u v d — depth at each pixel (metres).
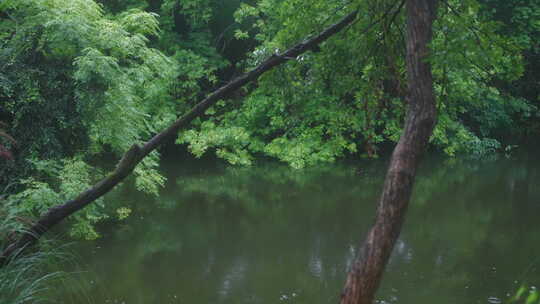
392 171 4.16
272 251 8.71
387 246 4.06
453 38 4.57
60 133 9.07
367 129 7.59
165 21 17.36
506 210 10.83
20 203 8.19
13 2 8.89
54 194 8.17
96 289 7.11
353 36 6.54
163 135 6.29
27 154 8.41
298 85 7.73
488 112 18.56
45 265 7.59
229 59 19.62
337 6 6.83
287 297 6.88
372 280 4.04
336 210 11.10
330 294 6.98
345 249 8.76
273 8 15.34
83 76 8.50
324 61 6.94
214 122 18.38
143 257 8.42
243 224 10.23
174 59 16.41
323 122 16.83
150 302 6.71
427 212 10.76
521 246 8.60
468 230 9.53
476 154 17.36
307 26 6.88
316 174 14.52
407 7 4.53
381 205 4.12
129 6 16.66
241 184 13.49
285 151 15.93
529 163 15.84
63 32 8.59
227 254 8.58
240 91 18.23
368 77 6.94
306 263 8.14
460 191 12.51
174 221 10.41
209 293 7.04
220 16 19.42
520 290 1.75
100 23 9.62
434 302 6.50
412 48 4.42
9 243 5.98
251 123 17.25
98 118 9.12
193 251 8.72
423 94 4.32
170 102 17.05
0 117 8.73
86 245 8.94
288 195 12.38
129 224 10.17
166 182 13.64
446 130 18.00
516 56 4.91
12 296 5.16
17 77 8.45
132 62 10.49
